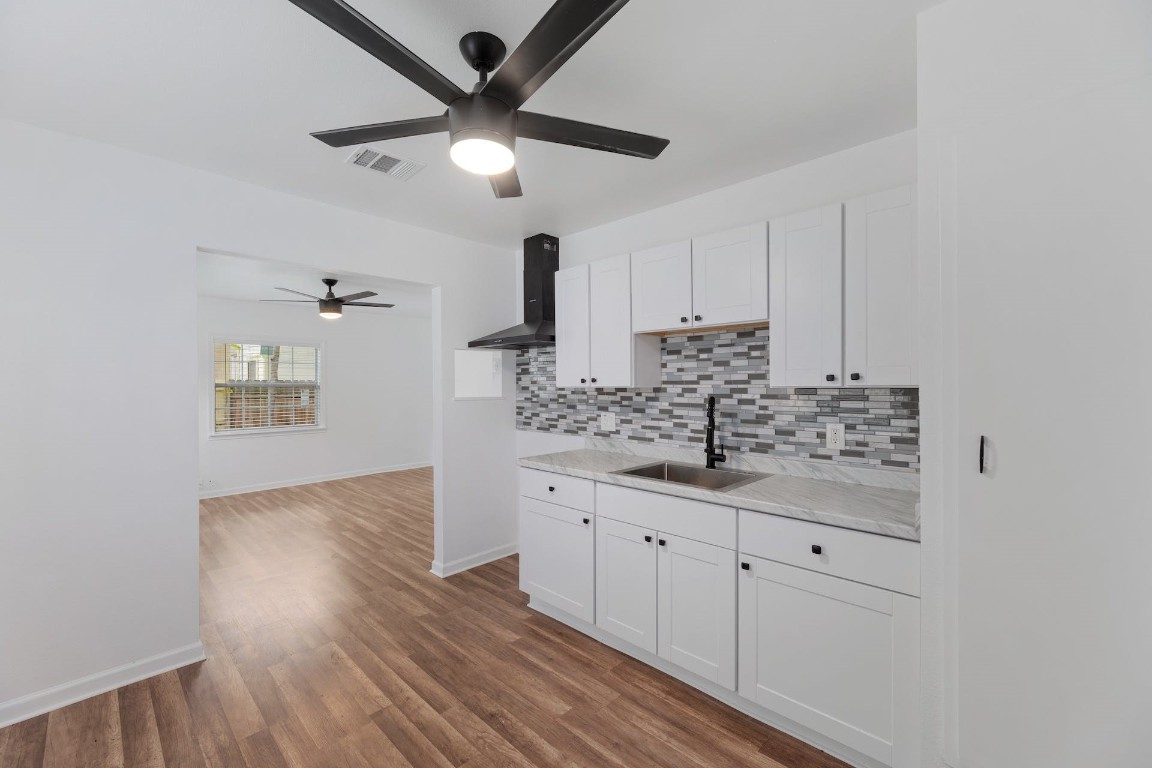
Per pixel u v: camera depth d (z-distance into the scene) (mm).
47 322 1971
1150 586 1058
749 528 1860
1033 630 1191
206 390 5508
